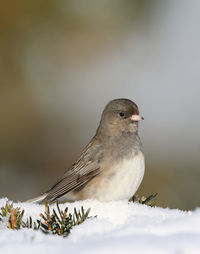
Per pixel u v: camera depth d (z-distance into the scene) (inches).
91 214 273.3
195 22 818.2
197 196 507.8
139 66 724.7
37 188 541.6
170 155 545.0
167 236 188.2
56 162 552.7
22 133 540.1
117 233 201.2
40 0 523.5
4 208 258.2
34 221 256.4
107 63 677.9
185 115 691.4
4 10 519.2
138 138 346.6
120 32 564.4
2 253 186.2
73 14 538.9
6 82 531.2
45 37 540.1
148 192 510.0
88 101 644.7
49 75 559.2
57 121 569.9
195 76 766.5
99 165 330.6
